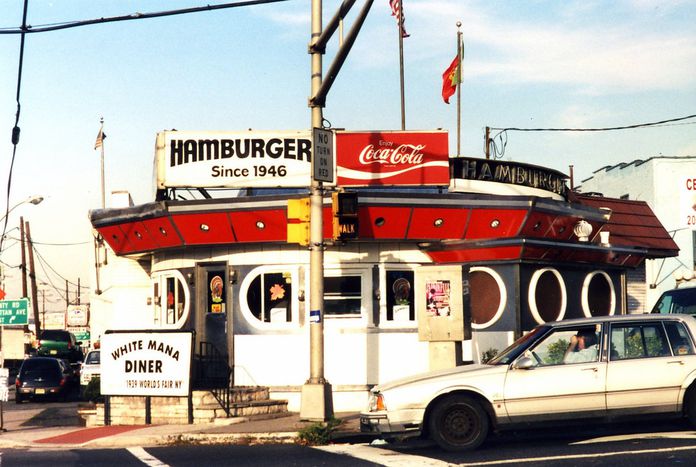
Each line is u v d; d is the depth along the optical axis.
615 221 29.88
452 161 24.00
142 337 18.83
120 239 22.47
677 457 11.28
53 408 29.09
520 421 12.86
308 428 15.34
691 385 12.98
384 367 20.48
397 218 20.05
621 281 23.20
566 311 21.53
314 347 16.92
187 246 21.09
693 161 49.03
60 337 51.16
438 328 18.06
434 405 13.06
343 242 16.69
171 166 21.17
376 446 14.16
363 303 20.61
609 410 12.89
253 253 20.80
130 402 18.94
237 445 15.17
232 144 21.22
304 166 21.17
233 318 20.80
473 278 20.83
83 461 13.48
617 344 13.17
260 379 20.56
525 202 20.38
